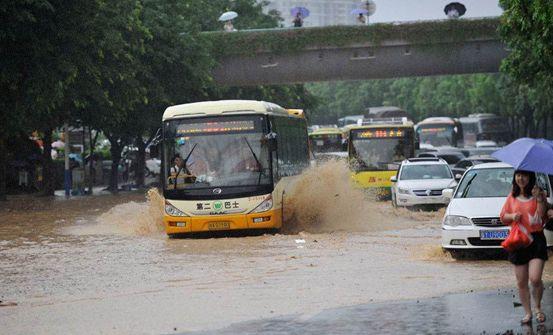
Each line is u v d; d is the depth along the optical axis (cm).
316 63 11150
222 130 4534
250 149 4516
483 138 17962
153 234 4800
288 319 2245
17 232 5075
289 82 11394
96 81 7700
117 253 3878
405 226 4903
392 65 11144
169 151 4538
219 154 4512
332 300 2512
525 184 2133
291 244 4028
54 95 7119
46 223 5700
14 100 7288
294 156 5262
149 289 2822
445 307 2339
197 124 4544
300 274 3047
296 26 11981
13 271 3366
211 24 12231
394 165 7800
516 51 6756
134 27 8619
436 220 5272
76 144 13788
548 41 4881
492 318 2166
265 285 2822
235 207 4453
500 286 2675
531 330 2012
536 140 2120
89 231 5059
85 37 7081
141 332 2147
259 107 4559
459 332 2012
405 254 3559
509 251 2139
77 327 2231
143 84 9431
